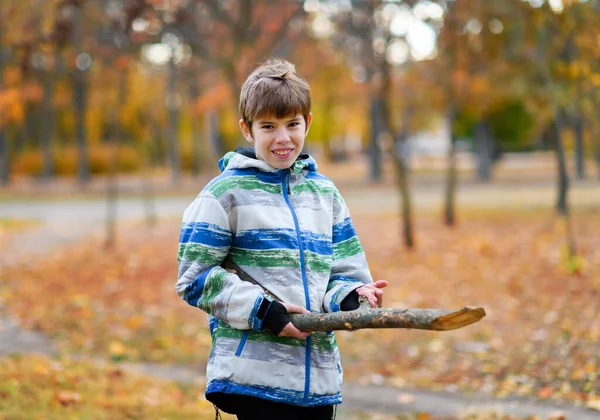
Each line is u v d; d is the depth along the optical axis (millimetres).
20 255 13492
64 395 4508
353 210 20047
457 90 14883
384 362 6594
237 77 10789
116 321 8414
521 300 8391
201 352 7152
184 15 10289
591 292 8328
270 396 2352
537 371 5840
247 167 2480
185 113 37281
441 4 11828
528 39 10258
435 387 5754
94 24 11102
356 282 2490
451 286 9547
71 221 19016
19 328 8047
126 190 29891
